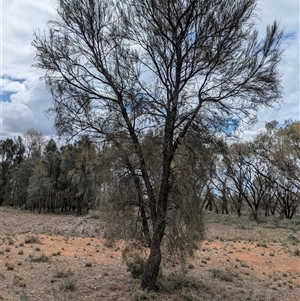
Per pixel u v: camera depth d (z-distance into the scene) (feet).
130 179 26.53
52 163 183.11
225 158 26.13
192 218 25.46
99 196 27.96
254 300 27.55
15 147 222.28
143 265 30.63
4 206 208.54
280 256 50.65
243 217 125.29
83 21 25.30
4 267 33.24
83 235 62.95
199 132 24.75
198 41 24.26
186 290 27.30
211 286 30.30
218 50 23.73
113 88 25.54
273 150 109.09
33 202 176.24
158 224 25.03
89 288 27.20
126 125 25.95
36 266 34.45
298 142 104.47
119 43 25.71
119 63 25.68
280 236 76.95
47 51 25.59
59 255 41.09
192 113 24.48
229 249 53.83
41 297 24.54
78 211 154.10
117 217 26.99
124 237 27.27
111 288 27.14
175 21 24.13
